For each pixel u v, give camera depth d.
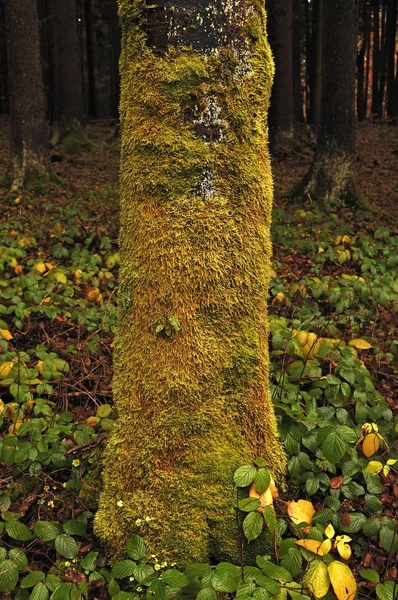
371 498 2.80
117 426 2.64
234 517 2.50
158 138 2.41
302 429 2.96
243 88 2.44
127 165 2.51
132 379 2.57
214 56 2.37
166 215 2.46
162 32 2.35
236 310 2.55
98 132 18.45
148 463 2.53
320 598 2.34
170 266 2.47
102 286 5.62
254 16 2.43
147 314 2.52
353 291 5.33
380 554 2.68
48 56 22.67
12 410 3.41
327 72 9.42
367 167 13.62
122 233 2.60
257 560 2.36
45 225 7.47
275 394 3.36
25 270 5.99
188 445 2.52
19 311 4.67
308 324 4.44
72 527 2.60
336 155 9.54
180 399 2.51
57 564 2.55
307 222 8.34
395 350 4.53
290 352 3.81
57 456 3.00
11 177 10.05
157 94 2.38
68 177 11.62
